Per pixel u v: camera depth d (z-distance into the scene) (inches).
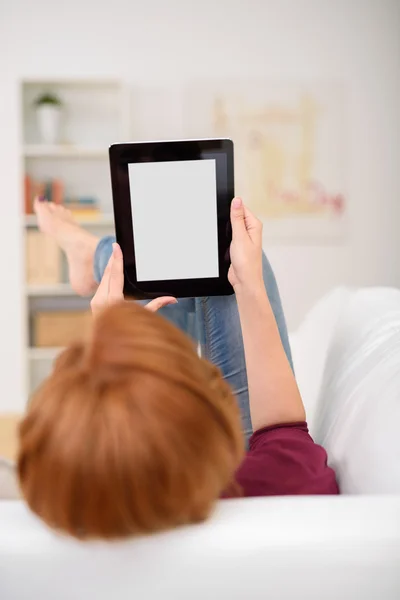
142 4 153.4
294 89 154.9
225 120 154.8
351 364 42.2
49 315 144.9
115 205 42.0
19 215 152.6
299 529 21.4
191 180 41.8
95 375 19.6
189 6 153.9
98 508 18.9
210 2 154.2
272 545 20.9
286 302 158.7
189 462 19.0
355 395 37.8
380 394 34.6
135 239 42.5
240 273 34.4
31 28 152.7
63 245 73.1
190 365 20.7
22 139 143.4
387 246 158.9
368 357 40.4
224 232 42.7
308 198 156.4
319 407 44.6
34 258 143.3
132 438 18.5
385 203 158.2
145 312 22.1
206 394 20.1
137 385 19.2
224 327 46.8
